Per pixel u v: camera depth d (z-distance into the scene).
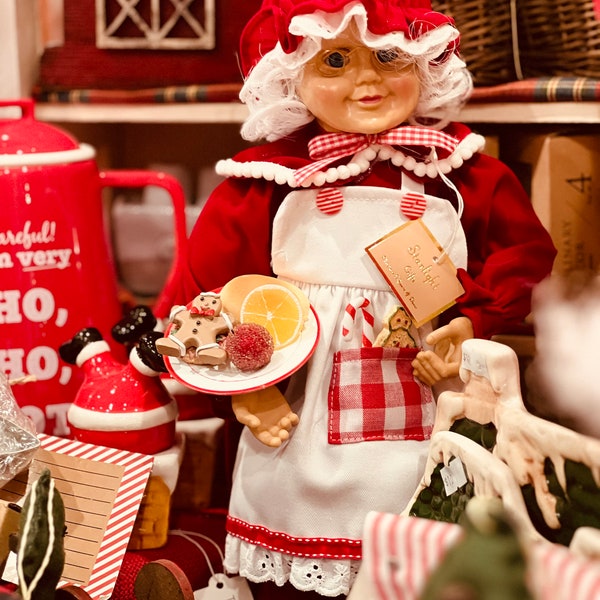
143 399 1.17
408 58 1.12
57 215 1.23
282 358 1.11
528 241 1.16
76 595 1.02
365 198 1.13
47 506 0.97
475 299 1.13
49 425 1.24
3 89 1.41
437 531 0.90
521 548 0.82
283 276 1.15
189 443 1.25
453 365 1.13
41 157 1.22
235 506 1.15
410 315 1.12
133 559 1.15
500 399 1.00
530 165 1.29
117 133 1.66
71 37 1.43
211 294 1.12
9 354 1.23
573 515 0.95
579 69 1.26
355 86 1.12
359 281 1.13
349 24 1.10
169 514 1.19
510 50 1.29
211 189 1.60
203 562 1.18
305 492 1.12
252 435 1.15
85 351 1.19
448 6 1.27
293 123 1.16
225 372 1.10
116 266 1.55
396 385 1.13
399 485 1.11
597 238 1.28
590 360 0.97
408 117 1.17
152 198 1.58
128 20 1.40
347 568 1.11
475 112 1.29
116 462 1.14
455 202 1.16
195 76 1.40
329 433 1.12
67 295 1.24
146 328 1.19
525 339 1.29
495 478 0.97
